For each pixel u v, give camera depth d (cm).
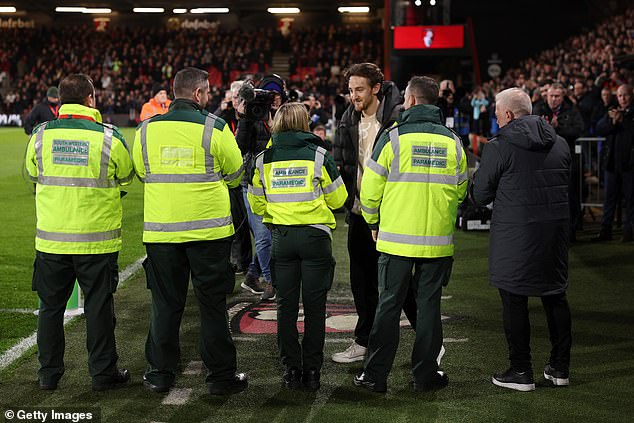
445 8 3475
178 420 433
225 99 748
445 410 449
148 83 3894
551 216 470
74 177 467
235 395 473
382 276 475
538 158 469
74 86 478
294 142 485
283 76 4234
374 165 468
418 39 3400
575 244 970
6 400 462
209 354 471
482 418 437
